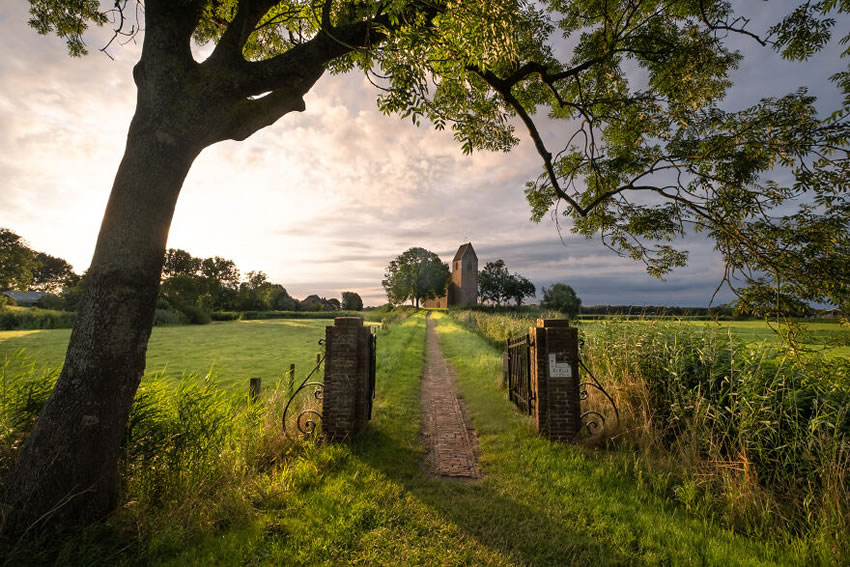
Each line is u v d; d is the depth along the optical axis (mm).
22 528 2836
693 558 3000
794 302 4734
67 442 2984
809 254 4535
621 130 7508
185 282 58781
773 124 4738
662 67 6504
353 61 5070
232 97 3752
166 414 4062
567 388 5836
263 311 76188
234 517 3438
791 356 4555
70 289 49875
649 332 6543
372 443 5637
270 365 16766
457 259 80562
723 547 3117
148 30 3502
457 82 6227
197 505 3445
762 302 4984
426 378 11578
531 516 3697
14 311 38156
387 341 19891
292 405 6789
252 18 4023
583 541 3271
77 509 2994
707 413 4629
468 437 6309
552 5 7305
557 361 5887
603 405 6180
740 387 4531
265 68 3861
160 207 3375
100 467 3119
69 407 3033
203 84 3572
